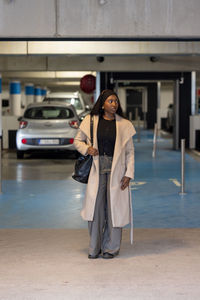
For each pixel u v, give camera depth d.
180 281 5.34
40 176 13.82
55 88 44.62
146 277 5.48
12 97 34.12
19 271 5.71
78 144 6.20
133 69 20.75
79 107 23.89
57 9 9.12
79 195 10.77
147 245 6.80
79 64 20.88
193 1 9.16
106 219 6.32
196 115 23.94
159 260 6.11
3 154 20.62
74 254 6.39
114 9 9.16
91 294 4.97
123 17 9.17
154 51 16.23
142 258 6.19
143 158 18.77
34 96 41.06
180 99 23.61
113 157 6.13
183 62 20.53
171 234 7.41
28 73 28.30
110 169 6.16
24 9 9.12
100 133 6.14
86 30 9.16
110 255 6.20
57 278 5.46
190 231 7.59
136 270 5.72
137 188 11.64
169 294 4.96
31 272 5.67
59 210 9.20
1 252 6.49
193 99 23.73
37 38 9.39
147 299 4.83
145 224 8.09
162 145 25.53
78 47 16.39
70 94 24.66
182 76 23.12
